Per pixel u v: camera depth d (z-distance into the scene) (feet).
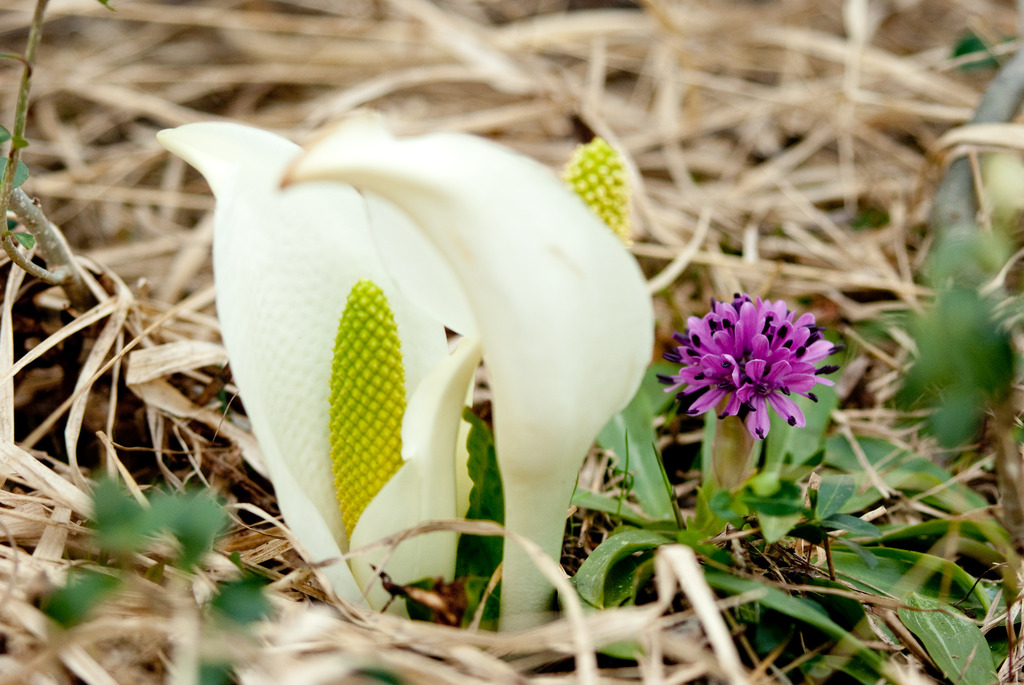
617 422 1.95
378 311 1.62
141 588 1.57
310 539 1.59
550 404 1.50
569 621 1.56
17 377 2.00
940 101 3.35
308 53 3.83
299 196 1.68
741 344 1.74
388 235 1.58
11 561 1.65
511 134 3.46
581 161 1.69
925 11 4.19
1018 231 2.08
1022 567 1.78
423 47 3.77
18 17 3.68
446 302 1.60
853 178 3.11
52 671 1.58
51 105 3.36
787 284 2.44
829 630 1.61
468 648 1.57
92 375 1.91
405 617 1.65
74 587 1.54
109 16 3.63
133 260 2.74
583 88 3.67
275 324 1.67
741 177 3.23
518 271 1.47
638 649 1.61
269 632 1.58
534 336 1.48
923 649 1.71
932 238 2.20
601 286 1.49
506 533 1.58
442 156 1.46
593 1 4.34
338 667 1.51
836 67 3.89
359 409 1.63
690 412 1.74
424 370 1.71
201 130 1.65
